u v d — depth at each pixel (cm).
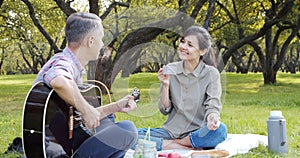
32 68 2669
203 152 278
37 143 225
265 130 420
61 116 231
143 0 602
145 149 252
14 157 296
